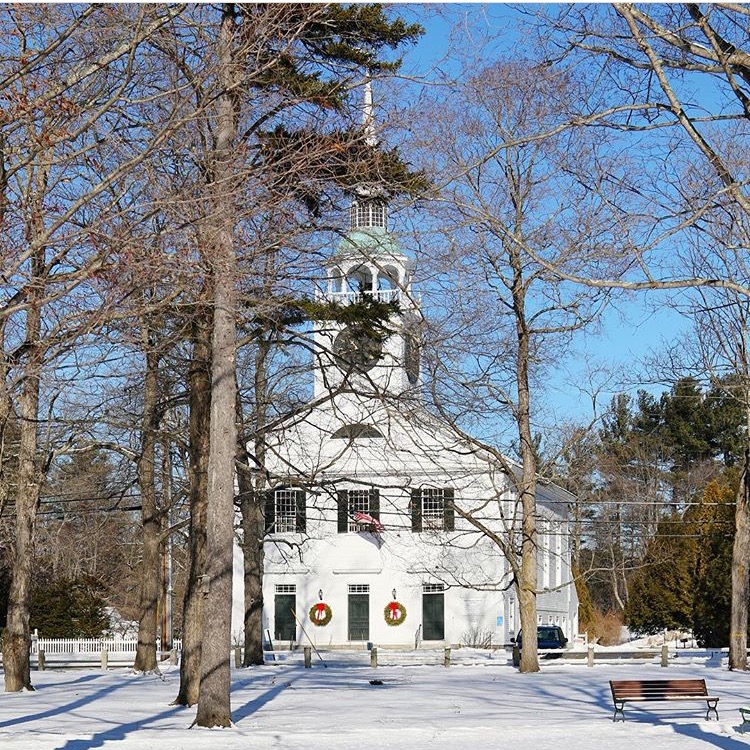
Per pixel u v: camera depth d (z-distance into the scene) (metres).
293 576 63.88
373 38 22.84
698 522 58.19
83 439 37.22
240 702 28.23
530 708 27.02
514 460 56.03
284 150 20.12
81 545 70.81
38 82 15.43
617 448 86.25
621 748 20.44
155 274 16.50
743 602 40.75
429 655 56.19
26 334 21.19
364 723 23.64
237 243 19.70
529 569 41.50
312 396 37.06
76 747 20.06
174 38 19.86
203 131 19.77
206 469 27.34
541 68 20.34
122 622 81.38
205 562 25.45
